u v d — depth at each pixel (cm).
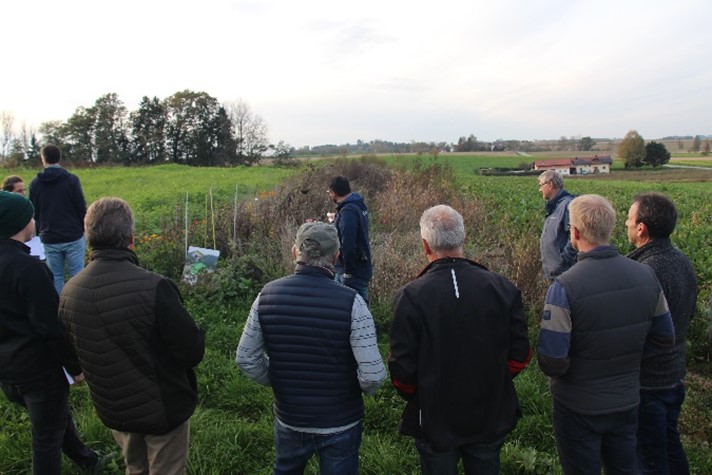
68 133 7225
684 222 1661
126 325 252
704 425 422
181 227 973
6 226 283
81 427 393
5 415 411
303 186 1228
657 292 270
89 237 262
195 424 400
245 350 269
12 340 283
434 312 249
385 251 765
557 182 547
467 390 252
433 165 1870
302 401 260
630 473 273
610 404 262
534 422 411
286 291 261
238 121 7531
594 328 257
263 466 363
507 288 258
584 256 271
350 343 257
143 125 7406
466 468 272
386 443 382
